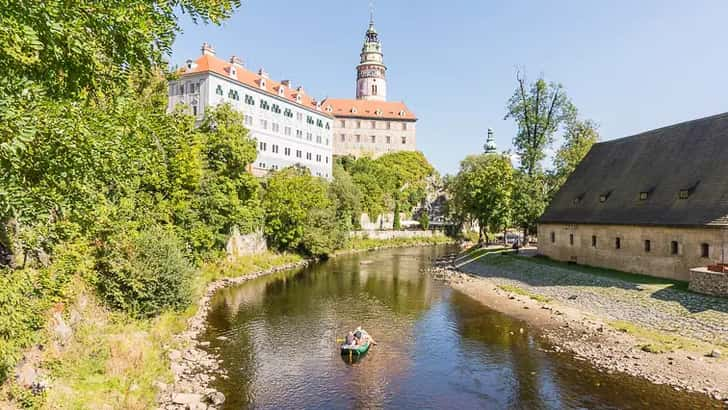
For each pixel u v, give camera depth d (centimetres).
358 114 12788
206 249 3803
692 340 2145
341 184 7019
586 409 1571
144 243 2264
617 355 2042
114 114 1087
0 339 1143
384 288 3822
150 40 1042
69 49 901
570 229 4147
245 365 1977
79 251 1700
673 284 2822
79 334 1677
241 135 4331
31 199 843
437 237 9550
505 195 5691
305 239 5472
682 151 3434
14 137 700
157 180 3061
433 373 1922
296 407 1606
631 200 3575
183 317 2462
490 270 4516
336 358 2092
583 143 5697
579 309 2866
